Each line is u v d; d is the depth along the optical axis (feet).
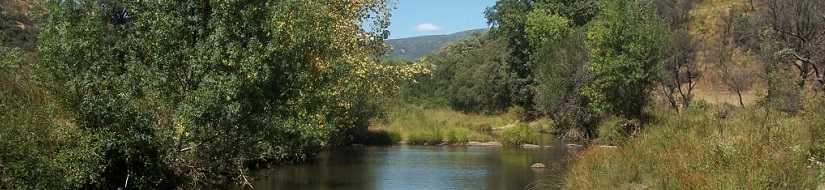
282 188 67.36
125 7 48.57
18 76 43.86
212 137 46.60
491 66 206.69
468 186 69.97
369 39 71.97
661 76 110.63
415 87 264.31
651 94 116.47
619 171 52.11
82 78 44.60
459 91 217.36
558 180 67.46
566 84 131.95
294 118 51.19
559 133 141.18
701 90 135.54
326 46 58.59
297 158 85.35
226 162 51.88
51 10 46.44
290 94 49.88
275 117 48.75
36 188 38.96
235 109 44.96
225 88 44.52
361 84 66.23
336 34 63.05
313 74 54.65
